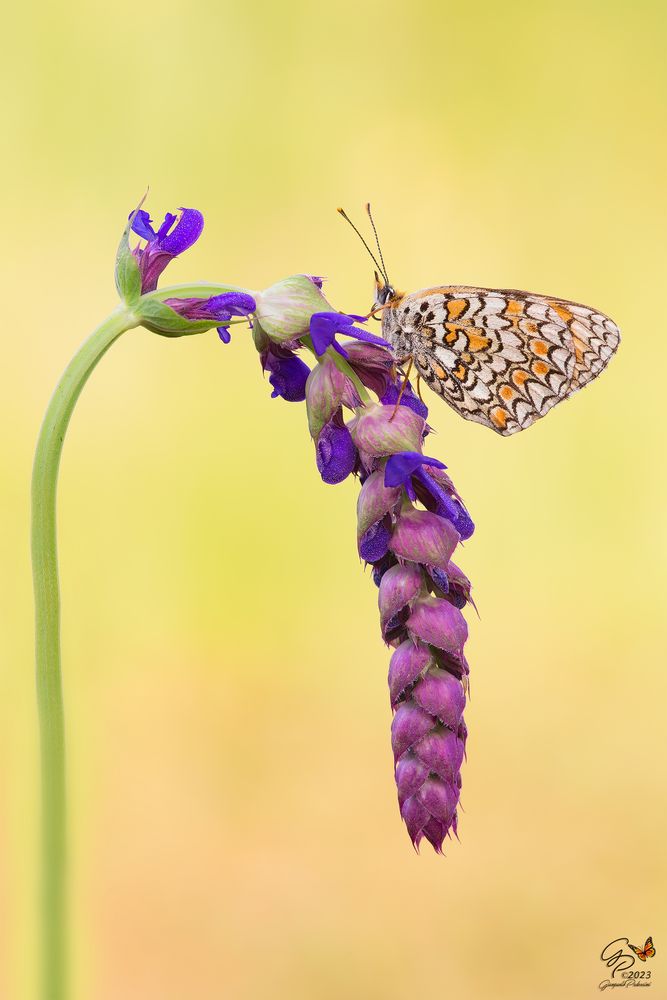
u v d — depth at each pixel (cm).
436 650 39
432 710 39
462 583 39
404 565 40
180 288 41
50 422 40
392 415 40
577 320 43
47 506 40
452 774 39
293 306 41
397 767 39
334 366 40
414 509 40
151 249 41
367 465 40
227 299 41
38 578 40
